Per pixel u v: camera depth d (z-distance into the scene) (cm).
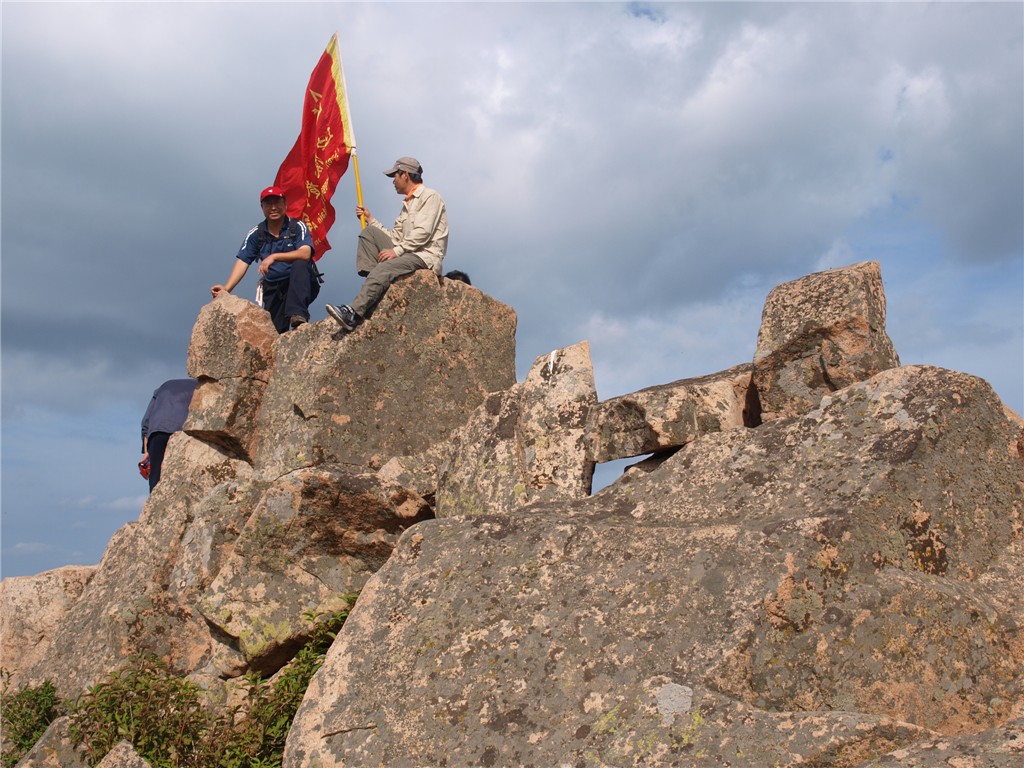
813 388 651
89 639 806
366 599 564
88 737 678
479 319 920
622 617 496
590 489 694
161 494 866
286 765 518
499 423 737
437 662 521
